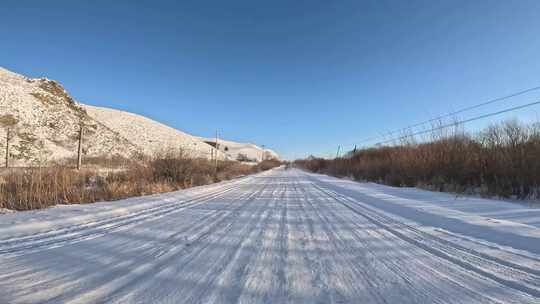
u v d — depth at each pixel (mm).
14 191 9492
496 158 11102
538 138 10406
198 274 3428
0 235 5086
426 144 15805
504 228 5227
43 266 3658
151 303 2693
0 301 2719
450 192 11742
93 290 2967
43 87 58688
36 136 41344
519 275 3309
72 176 11883
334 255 4160
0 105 42750
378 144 30000
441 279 3256
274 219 6926
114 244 4680
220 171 30234
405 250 4359
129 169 17984
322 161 55094
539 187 9391
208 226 6109
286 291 2979
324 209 8469
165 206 8984
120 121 75188
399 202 9148
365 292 2953
